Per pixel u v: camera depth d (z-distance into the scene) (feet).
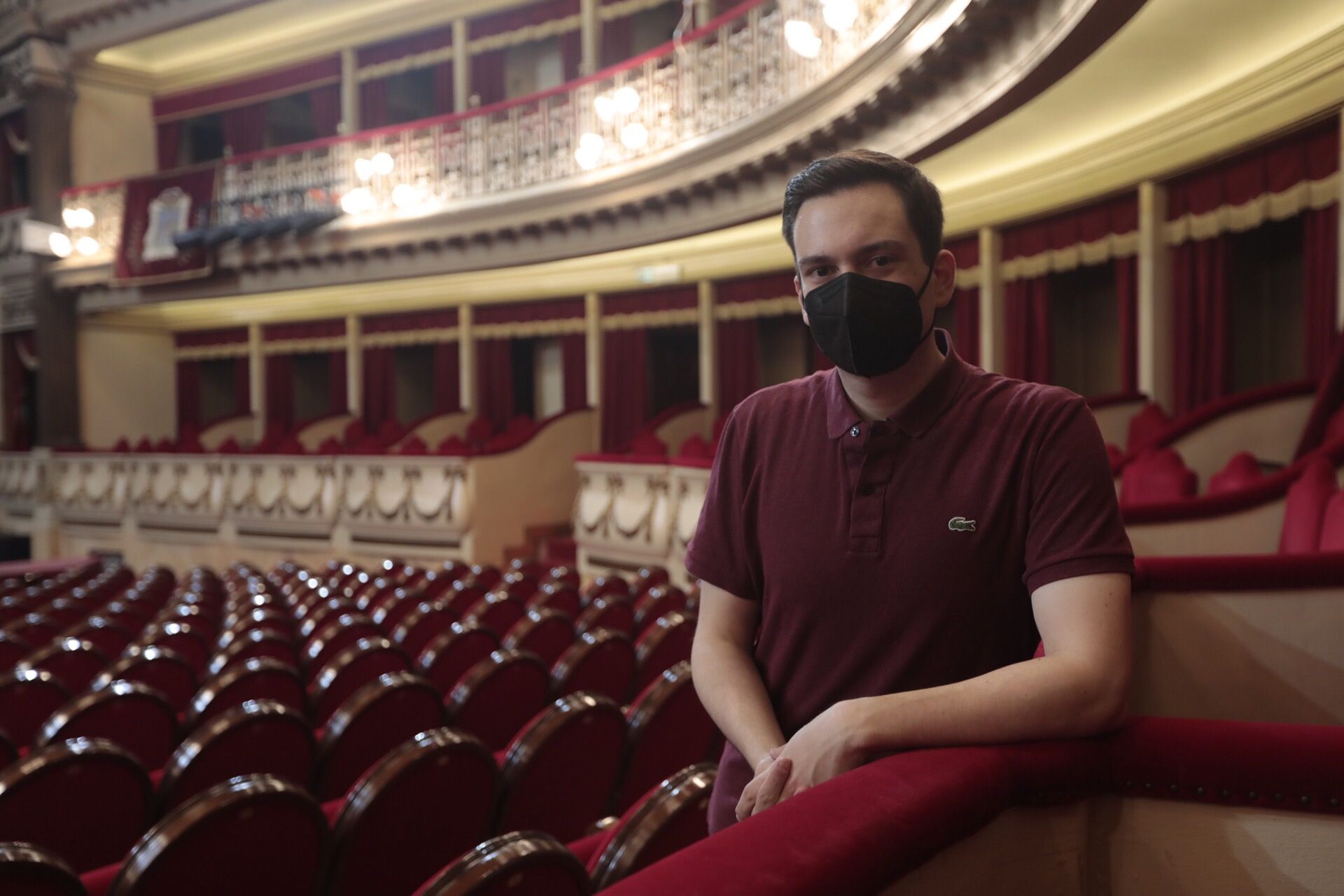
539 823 6.88
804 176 3.87
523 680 9.33
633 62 30.12
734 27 26.66
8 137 48.06
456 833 6.18
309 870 5.49
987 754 3.01
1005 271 27.86
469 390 42.86
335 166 38.29
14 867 4.37
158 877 4.80
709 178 27.09
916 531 3.65
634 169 29.48
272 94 45.88
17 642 13.29
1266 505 10.17
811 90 22.30
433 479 31.30
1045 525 3.51
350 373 45.91
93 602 19.84
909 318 3.60
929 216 3.75
